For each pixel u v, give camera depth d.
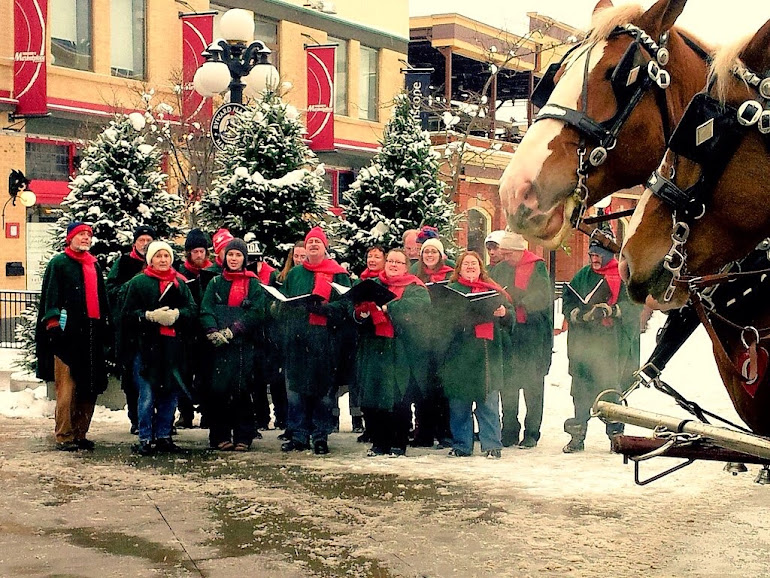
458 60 30.09
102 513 6.32
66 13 19.98
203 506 6.52
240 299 8.73
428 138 12.05
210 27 20.53
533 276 9.02
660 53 3.32
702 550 5.47
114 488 7.07
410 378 8.64
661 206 3.36
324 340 8.59
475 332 8.36
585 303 8.63
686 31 3.64
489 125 25.73
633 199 17.84
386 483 7.29
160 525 6.02
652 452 3.71
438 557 5.33
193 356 8.88
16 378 11.66
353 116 27.03
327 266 8.83
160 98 21.30
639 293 3.43
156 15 21.44
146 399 8.45
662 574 5.01
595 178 3.36
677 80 3.41
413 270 9.73
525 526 6.02
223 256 8.88
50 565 5.18
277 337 9.18
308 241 8.87
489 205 26.08
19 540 5.67
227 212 10.98
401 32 28.50
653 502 6.69
